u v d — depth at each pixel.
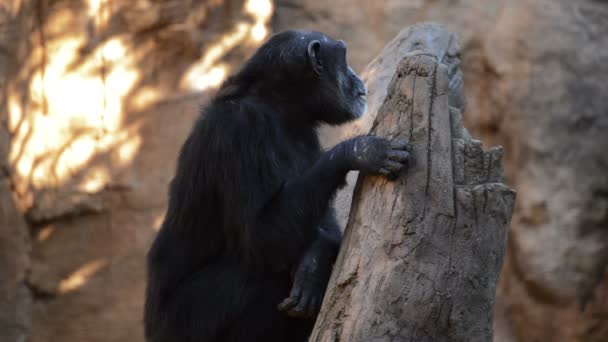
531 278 18.61
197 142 8.33
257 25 17.92
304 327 8.30
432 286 6.39
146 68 17.45
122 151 17.33
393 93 6.95
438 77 6.75
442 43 10.95
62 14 16.91
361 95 9.08
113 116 17.30
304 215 7.62
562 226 18.47
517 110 18.61
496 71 18.75
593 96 18.61
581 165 18.53
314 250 7.76
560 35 18.64
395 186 6.62
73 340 17.11
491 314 6.55
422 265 6.42
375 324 6.43
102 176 17.23
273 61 8.69
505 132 18.75
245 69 8.77
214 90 17.61
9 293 16.72
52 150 16.95
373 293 6.48
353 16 18.73
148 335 8.95
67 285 17.19
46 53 16.89
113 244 17.27
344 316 6.63
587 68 18.61
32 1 16.72
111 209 17.30
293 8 18.80
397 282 6.42
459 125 6.84
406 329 6.39
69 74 17.02
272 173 8.02
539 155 18.53
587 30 18.75
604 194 18.62
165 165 17.42
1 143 16.30
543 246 18.50
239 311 8.23
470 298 6.42
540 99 18.56
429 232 6.46
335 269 6.92
